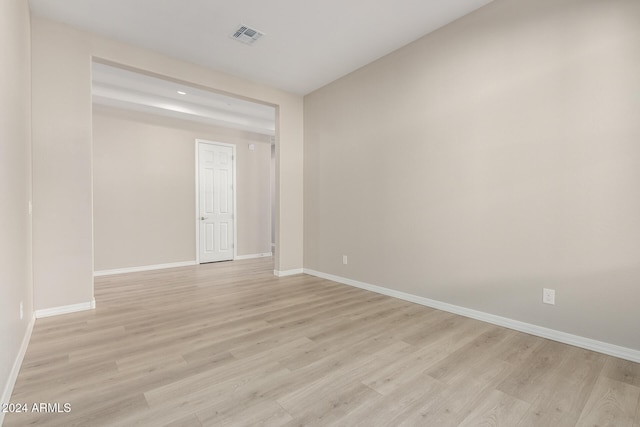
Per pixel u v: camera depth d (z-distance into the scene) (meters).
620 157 2.06
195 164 5.65
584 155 2.20
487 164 2.70
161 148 5.26
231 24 2.96
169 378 1.81
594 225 2.17
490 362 2.02
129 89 4.58
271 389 1.70
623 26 2.04
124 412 1.50
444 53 3.00
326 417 1.48
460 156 2.89
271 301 3.34
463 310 2.90
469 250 2.85
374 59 3.65
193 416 1.47
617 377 1.83
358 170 3.92
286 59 3.64
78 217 2.96
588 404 1.59
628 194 2.04
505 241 2.61
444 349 2.21
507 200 2.59
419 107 3.22
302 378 1.82
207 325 2.64
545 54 2.37
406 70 3.34
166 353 2.12
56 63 2.86
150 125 5.15
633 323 2.03
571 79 2.25
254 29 3.04
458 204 2.91
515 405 1.58
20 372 1.86
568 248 2.28
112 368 1.92
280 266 4.58
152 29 3.03
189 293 3.64
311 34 3.13
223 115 5.59
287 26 2.99
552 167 2.34
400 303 3.29
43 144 2.78
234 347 2.22
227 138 6.09
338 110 4.18
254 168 6.52
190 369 1.91
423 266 3.22
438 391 1.70
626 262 2.05
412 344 2.29
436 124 3.08
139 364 1.97
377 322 2.73
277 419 1.46
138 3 2.65
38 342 2.28
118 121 4.85
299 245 4.79
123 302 3.27
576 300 2.25
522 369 1.93
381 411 1.53
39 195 2.76
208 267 5.32
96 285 4.01
